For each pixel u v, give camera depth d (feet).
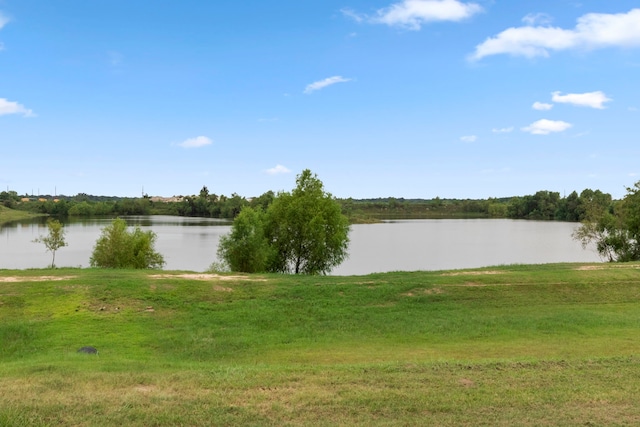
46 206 509.35
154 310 56.65
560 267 83.25
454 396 28.27
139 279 64.34
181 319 54.95
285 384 29.94
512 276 72.79
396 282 68.95
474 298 64.75
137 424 23.62
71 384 28.91
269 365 37.40
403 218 563.48
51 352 43.01
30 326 49.80
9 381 29.32
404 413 25.89
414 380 31.22
